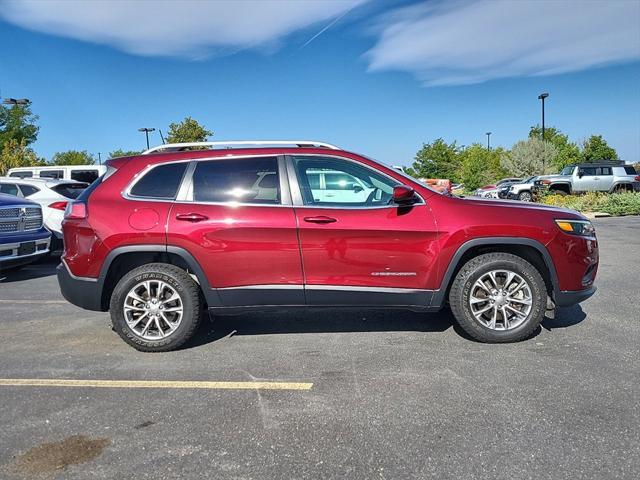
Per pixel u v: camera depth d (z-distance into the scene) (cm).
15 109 4047
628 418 306
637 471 254
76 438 298
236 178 443
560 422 304
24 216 798
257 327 512
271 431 302
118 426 312
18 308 606
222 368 404
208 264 429
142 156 458
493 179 4453
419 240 430
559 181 2212
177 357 431
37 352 447
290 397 348
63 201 976
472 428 300
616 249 970
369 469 262
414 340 460
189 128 2736
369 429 302
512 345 439
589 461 263
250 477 257
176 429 307
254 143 461
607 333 465
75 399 351
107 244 433
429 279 434
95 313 581
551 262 436
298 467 265
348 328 501
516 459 267
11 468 268
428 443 285
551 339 452
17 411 333
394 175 445
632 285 661
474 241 430
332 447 283
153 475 260
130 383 377
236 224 427
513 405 327
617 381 359
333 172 445
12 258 762
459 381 366
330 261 430
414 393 349
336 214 430
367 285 434
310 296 436
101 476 260
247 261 430
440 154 4862
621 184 2172
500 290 438
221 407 335
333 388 361
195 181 444
